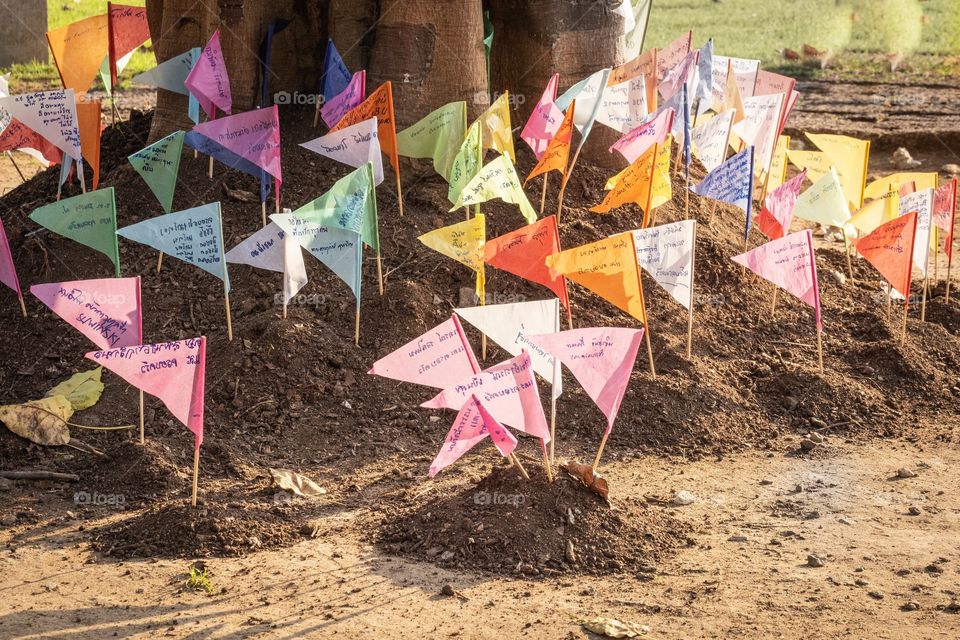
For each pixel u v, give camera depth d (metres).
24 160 16.16
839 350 9.05
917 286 10.66
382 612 5.36
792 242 8.44
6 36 22.86
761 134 10.47
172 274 9.08
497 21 11.19
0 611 5.32
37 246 9.45
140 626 5.20
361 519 6.47
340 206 7.89
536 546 5.94
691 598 5.55
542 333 6.45
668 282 8.27
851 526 6.46
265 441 7.46
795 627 5.24
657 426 7.83
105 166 10.92
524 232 7.65
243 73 10.41
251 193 9.81
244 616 5.31
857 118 18.83
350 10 10.29
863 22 28.73
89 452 7.21
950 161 17.12
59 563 5.88
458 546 6.00
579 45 10.84
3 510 6.52
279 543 6.16
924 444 7.77
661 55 11.29
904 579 5.78
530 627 5.22
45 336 8.50
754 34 27.19
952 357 9.07
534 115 9.45
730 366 8.66
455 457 5.77
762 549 6.15
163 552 6.02
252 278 8.98
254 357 8.01
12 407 7.36
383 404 7.92
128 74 22.11
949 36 27.14
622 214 10.14
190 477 6.93
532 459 6.79
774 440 7.86
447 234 7.84
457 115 9.09
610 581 5.75
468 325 8.69
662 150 9.12
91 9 26.64
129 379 6.08
